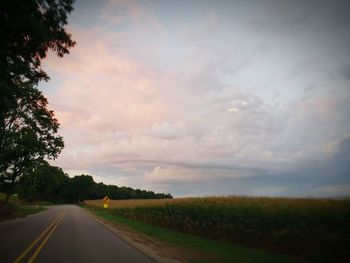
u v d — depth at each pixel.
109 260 10.83
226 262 11.85
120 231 22.36
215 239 20.22
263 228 16.67
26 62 17.25
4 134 37.22
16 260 10.15
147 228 26.88
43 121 40.31
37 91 36.47
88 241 15.66
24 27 13.78
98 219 36.09
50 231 19.64
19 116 37.47
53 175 73.31
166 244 16.47
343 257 12.91
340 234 12.95
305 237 14.28
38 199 118.88
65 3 14.75
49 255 11.20
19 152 39.28
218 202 21.14
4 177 43.38
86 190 177.12
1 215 32.66
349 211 13.06
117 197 182.38
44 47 15.83
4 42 14.76
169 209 27.58
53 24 15.05
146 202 40.53
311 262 12.63
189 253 13.73
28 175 45.31
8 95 20.30
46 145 42.56
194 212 23.16
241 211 17.86
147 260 11.18
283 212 15.36
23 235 17.17
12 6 12.64
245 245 17.64
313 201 14.87
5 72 17.97
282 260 12.72
